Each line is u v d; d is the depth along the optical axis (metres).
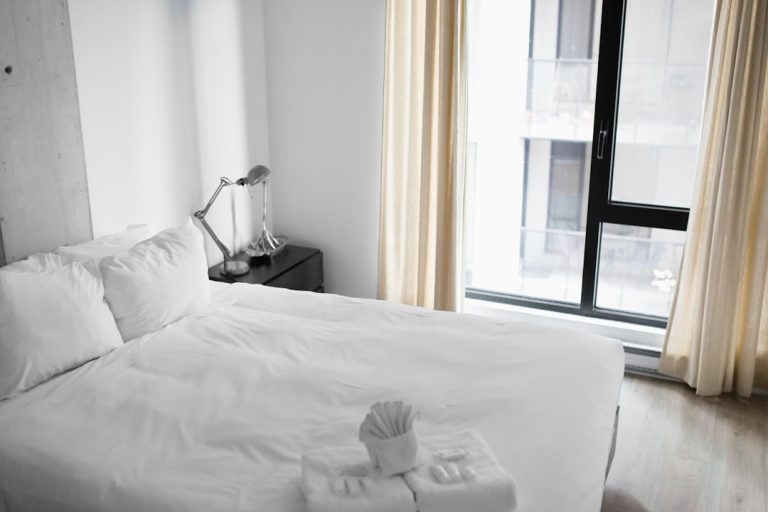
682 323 3.68
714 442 3.25
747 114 3.25
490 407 2.30
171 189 3.64
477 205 4.71
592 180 3.94
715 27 3.32
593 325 4.07
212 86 3.83
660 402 3.61
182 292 2.96
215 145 3.91
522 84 4.74
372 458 1.86
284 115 4.30
